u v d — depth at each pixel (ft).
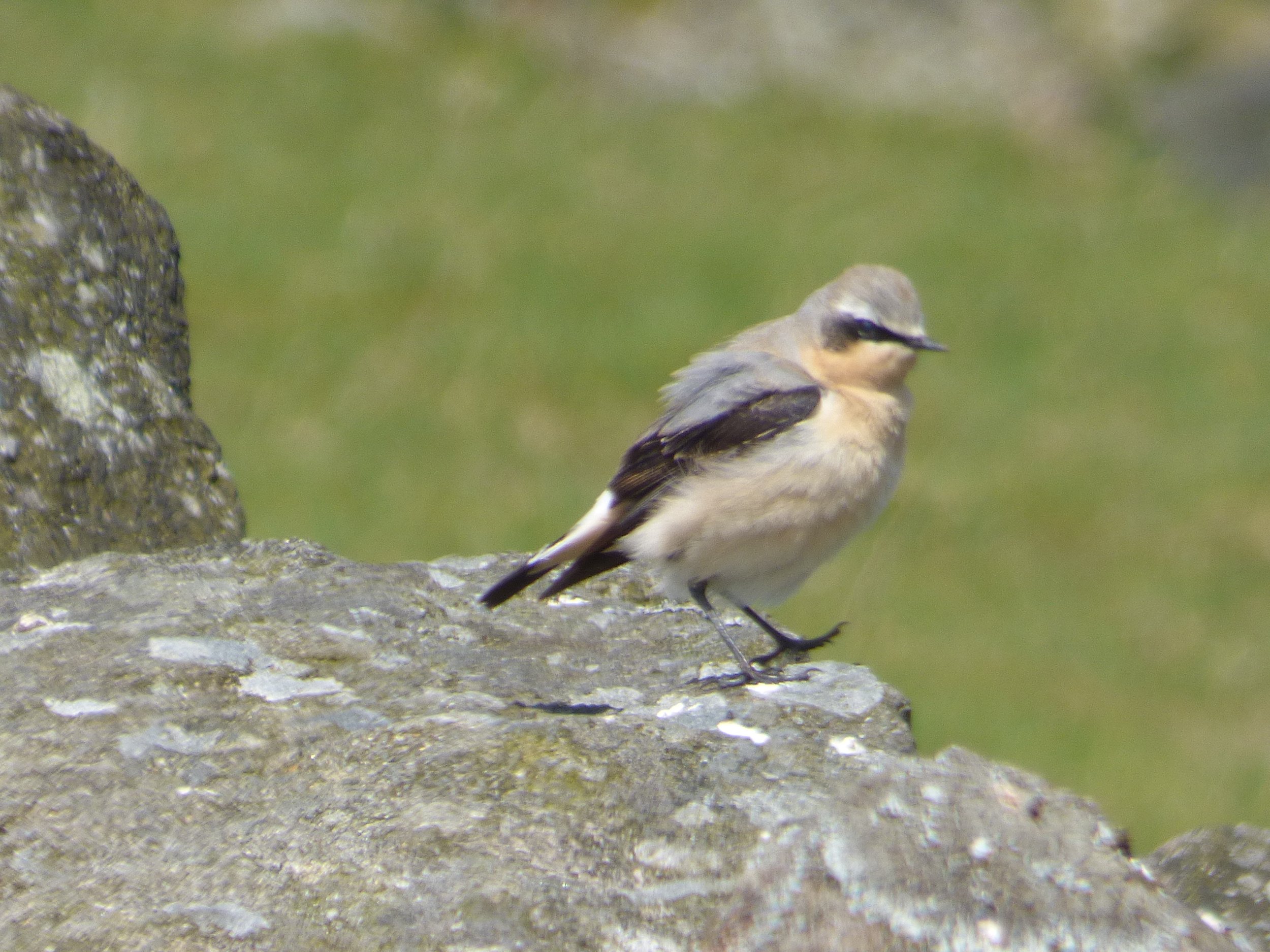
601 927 16.79
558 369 63.05
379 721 20.86
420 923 16.83
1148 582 52.49
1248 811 41.11
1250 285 78.28
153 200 30.17
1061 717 44.83
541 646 24.35
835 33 96.58
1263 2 104.06
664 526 23.44
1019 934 16.55
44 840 18.25
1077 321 72.23
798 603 50.62
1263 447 61.72
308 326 63.87
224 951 16.52
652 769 19.19
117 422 27.99
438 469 55.47
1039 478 58.80
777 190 82.53
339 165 77.51
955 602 51.13
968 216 82.38
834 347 24.23
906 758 19.52
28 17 84.99
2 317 27.27
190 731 20.36
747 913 16.89
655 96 91.61
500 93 87.61
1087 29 100.58
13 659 22.15
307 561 26.25
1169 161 93.76
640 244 74.33
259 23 90.07
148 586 24.75
